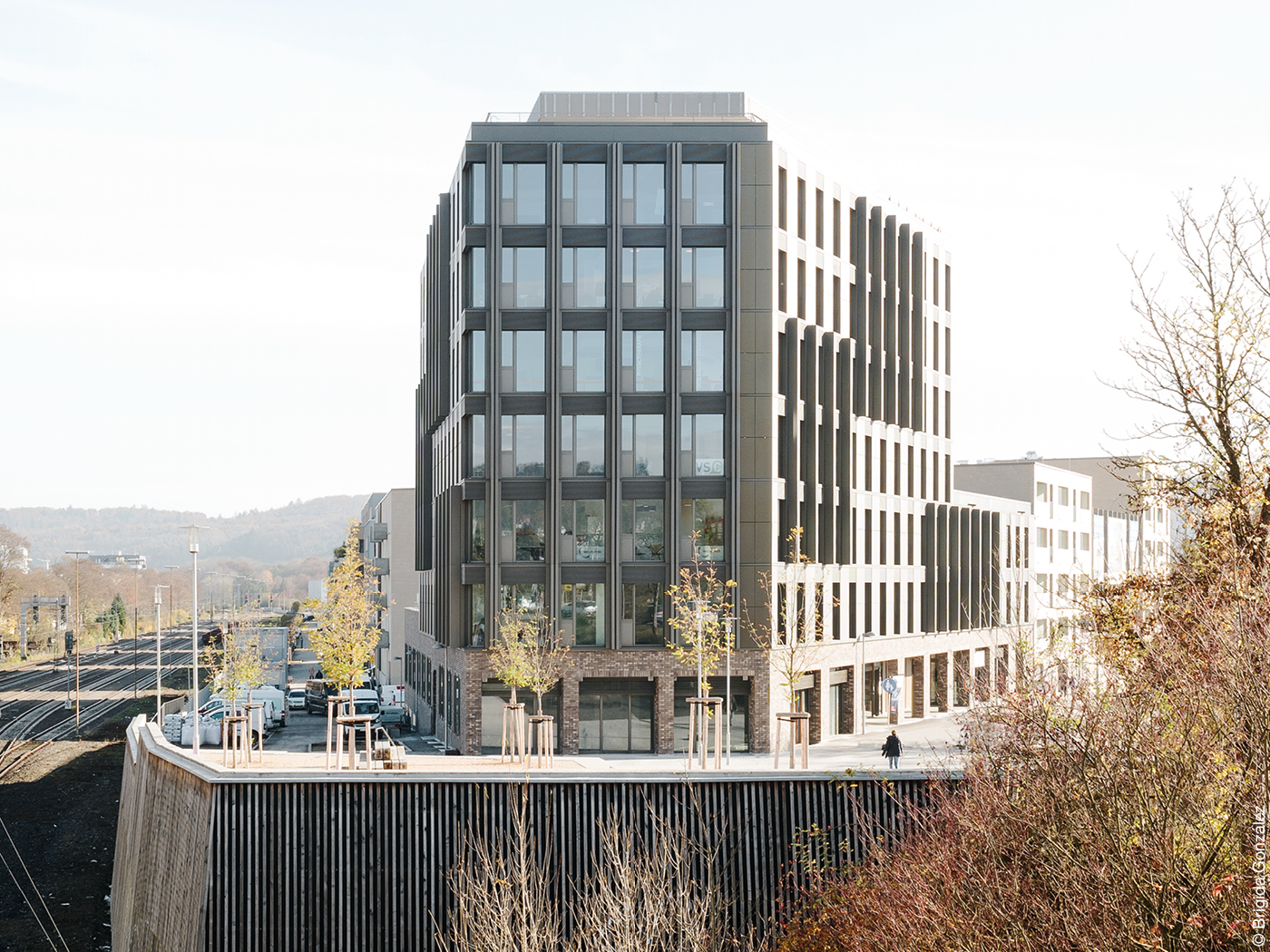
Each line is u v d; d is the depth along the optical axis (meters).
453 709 56.72
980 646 73.69
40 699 91.38
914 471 67.38
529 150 51.84
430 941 24.67
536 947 18.23
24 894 37.19
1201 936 11.84
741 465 51.25
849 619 59.19
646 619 51.09
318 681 86.12
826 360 56.72
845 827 25.05
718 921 24.06
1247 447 19.73
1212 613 14.86
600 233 51.66
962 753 24.30
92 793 52.62
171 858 27.69
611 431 51.12
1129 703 14.56
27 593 146.62
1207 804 12.73
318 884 24.67
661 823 24.89
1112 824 12.96
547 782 25.06
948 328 73.12
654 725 50.78
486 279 51.69
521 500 51.41
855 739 56.50
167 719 58.94
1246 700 12.45
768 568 50.94
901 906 16.08
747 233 51.69
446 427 63.41
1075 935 12.52
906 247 66.00
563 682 50.75
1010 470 91.94
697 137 52.28
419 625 78.62
